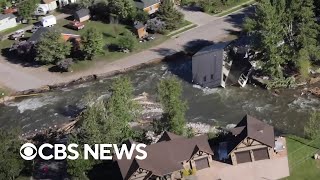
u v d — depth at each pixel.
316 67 115.75
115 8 140.25
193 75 115.31
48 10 149.88
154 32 136.00
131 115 93.69
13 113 109.50
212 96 110.12
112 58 126.19
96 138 82.94
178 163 79.81
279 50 111.25
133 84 116.69
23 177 85.75
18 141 85.00
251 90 111.12
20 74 122.94
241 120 92.31
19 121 106.50
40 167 88.38
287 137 90.06
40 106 111.19
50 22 141.38
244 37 121.94
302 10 112.06
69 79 119.38
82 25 138.88
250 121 86.56
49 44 122.06
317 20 128.50
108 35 135.75
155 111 103.81
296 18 115.69
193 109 105.88
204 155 82.12
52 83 118.19
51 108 110.12
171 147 81.31
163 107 92.31
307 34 111.06
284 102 106.19
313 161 83.12
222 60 111.56
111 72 120.69
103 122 85.81
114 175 80.19
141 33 134.25
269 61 110.81
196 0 152.12
